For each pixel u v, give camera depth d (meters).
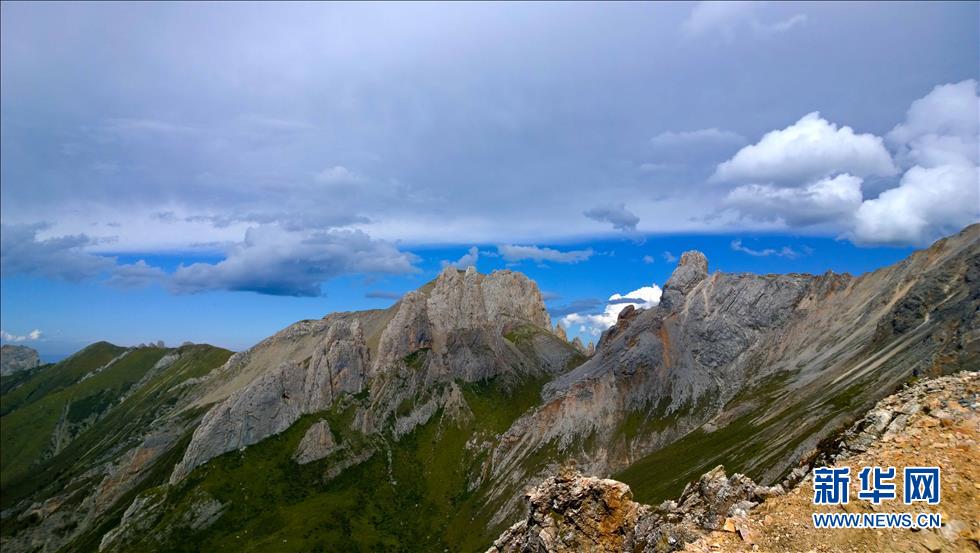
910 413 39.81
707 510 44.03
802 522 34.28
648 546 46.00
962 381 40.75
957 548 29.62
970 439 35.56
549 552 53.03
